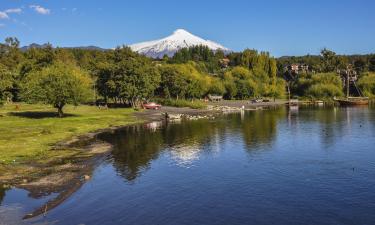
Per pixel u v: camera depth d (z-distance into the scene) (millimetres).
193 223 32031
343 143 69062
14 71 176125
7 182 43625
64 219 33062
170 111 148750
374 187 41188
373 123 101188
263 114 139125
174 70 192375
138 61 169750
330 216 33125
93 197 38750
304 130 88250
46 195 39094
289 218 32750
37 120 103062
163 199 38062
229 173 47812
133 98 158625
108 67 157000
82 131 87375
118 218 33281
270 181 43844
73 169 50000
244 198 38000
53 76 111000
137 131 90000
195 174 47625
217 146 67312
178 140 74938
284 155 58531
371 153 59531
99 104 164250
